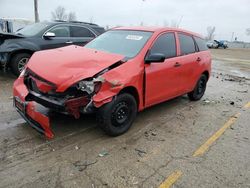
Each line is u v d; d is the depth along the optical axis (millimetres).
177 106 6480
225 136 4891
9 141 4078
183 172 3600
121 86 4125
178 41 5816
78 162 3646
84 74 3861
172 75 5453
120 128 4465
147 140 4461
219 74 12742
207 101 7168
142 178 3400
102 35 5805
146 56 4773
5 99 6043
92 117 5137
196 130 5066
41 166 3498
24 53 7832
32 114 3920
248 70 15516
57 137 4301
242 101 7516
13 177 3244
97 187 3168
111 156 3857
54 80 3832
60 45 8422
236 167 3830
